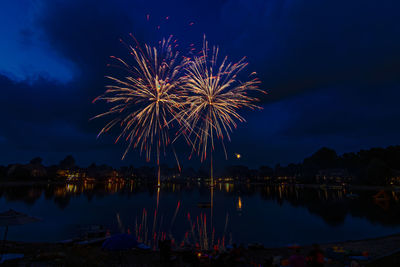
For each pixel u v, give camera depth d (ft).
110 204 255.91
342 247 69.56
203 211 203.92
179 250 62.18
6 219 48.83
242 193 498.69
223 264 42.98
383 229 121.49
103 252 60.64
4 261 49.29
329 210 202.18
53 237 99.30
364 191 459.73
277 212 197.06
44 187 576.20
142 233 113.19
